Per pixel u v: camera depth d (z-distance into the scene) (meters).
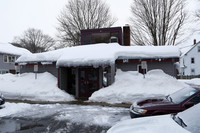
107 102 9.52
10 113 7.68
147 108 5.16
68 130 5.50
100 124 6.05
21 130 5.56
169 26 26.78
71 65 11.02
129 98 9.21
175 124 2.71
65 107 8.69
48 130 5.53
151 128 2.65
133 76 11.03
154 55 10.88
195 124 2.58
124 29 16.45
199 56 40.06
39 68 13.46
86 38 16.80
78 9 33.78
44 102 9.90
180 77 31.59
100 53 11.22
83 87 11.95
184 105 4.98
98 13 34.53
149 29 27.41
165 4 25.91
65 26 34.03
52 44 60.69
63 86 12.02
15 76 13.93
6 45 34.69
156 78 10.27
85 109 8.20
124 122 3.21
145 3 27.02
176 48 11.29
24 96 11.02
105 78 11.48
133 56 11.04
